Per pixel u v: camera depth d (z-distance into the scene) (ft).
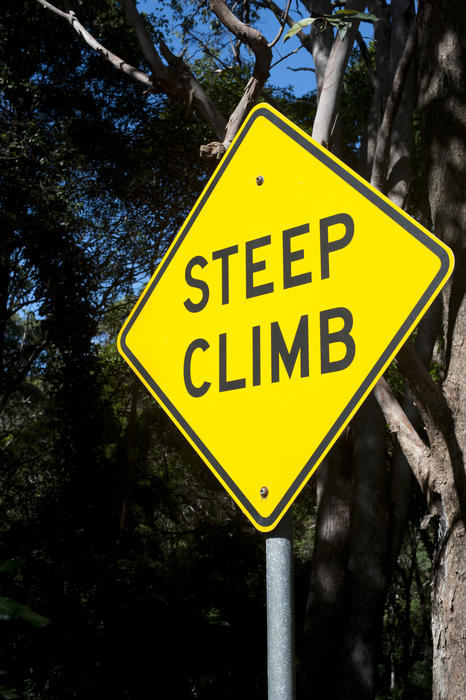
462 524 15.11
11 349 63.77
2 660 35.81
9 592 38.27
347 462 33.06
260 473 6.34
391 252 5.93
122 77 49.39
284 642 5.47
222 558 54.44
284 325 6.48
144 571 47.16
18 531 45.06
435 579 15.64
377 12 34.50
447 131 16.65
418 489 47.16
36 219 48.34
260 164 7.04
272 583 5.77
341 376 6.01
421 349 30.60
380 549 31.83
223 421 6.73
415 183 39.34
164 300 7.52
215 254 7.20
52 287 51.06
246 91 14.93
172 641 44.78
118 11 48.67
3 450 52.75
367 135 34.17
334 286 6.22
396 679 64.85
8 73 49.24
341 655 31.40
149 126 47.85
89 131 48.29
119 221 49.67
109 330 57.82
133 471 58.59
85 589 43.37
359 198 6.22
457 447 14.94
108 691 41.16
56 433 59.11
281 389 6.36
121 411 62.03
